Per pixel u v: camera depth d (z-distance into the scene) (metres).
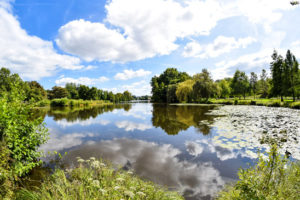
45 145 5.72
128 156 4.61
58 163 4.03
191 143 5.75
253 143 5.24
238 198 1.90
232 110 15.55
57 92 51.94
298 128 6.95
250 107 18.34
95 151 5.06
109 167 3.67
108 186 2.53
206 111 15.60
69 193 2.34
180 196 2.67
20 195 2.42
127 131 8.02
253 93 40.94
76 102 35.81
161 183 3.12
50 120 12.02
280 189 1.83
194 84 26.94
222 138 6.08
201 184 3.06
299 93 22.16
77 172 3.23
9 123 2.83
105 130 8.27
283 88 22.80
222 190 2.83
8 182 2.46
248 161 4.00
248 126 7.78
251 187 1.67
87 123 10.55
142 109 22.64
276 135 5.99
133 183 2.78
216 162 4.05
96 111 20.12
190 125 9.02
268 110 14.22
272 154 1.92
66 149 5.25
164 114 14.92
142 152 4.94
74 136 7.06
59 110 21.67
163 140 6.27
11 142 2.96
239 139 5.79
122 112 18.52
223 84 42.28
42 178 3.22
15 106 3.36
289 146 4.71
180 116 13.02
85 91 52.12
